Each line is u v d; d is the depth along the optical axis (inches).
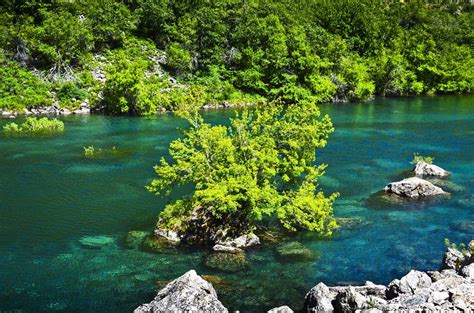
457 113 2444.6
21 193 1056.2
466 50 4030.5
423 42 3804.1
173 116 2188.7
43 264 729.6
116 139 1630.2
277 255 781.3
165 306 551.2
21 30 2534.5
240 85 2987.2
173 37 3154.5
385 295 615.5
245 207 836.6
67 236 837.8
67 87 2311.8
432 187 1109.7
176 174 873.5
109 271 710.5
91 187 1106.1
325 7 4128.9
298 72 3080.7
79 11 2992.1
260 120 897.5
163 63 2933.1
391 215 975.0
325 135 919.0
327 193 1109.7
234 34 3184.1
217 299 582.6
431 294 565.3
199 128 986.7
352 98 3095.5
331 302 598.5
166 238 829.8
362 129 1932.8
